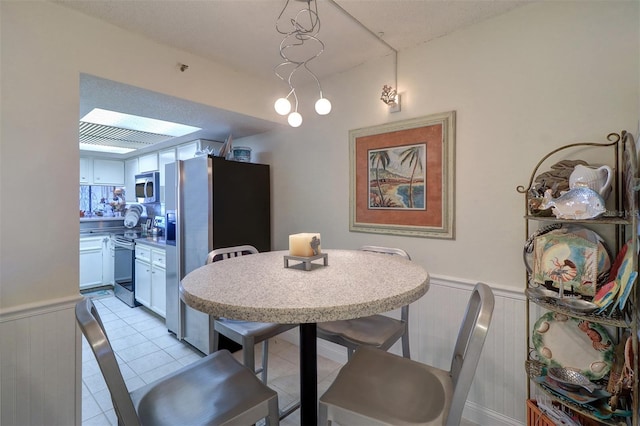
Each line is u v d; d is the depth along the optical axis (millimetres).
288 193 2908
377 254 1593
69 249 1671
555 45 1581
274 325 1609
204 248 2580
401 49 2139
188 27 1874
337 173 2535
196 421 848
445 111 1956
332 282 1019
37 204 1574
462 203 1901
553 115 1593
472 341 761
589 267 1401
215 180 2578
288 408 1833
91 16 1748
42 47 1588
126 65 1890
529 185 1641
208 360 1136
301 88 2779
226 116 2570
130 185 4797
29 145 1549
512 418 1726
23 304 1533
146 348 2750
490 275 1807
